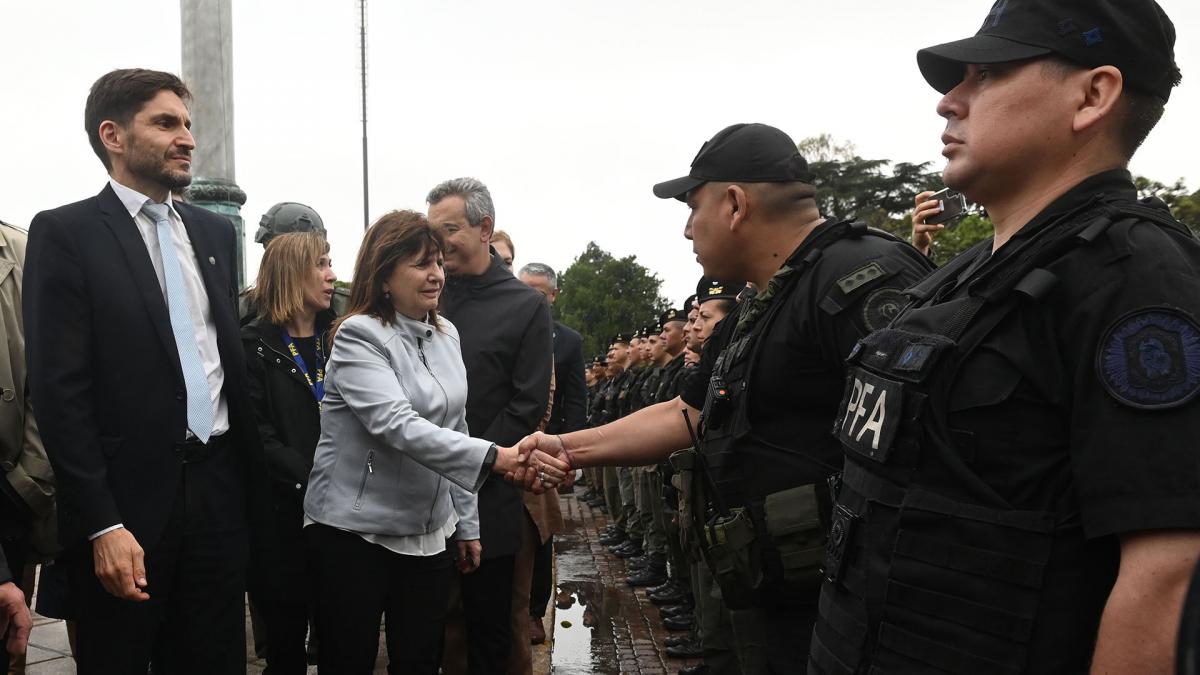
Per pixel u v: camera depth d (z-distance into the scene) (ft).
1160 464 3.56
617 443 8.91
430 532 9.89
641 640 19.57
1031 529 4.03
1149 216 4.10
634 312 263.49
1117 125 4.48
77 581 8.36
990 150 4.60
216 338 9.36
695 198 7.94
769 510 6.76
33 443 9.76
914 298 5.29
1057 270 4.10
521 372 12.14
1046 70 4.45
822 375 6.81
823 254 6.98
